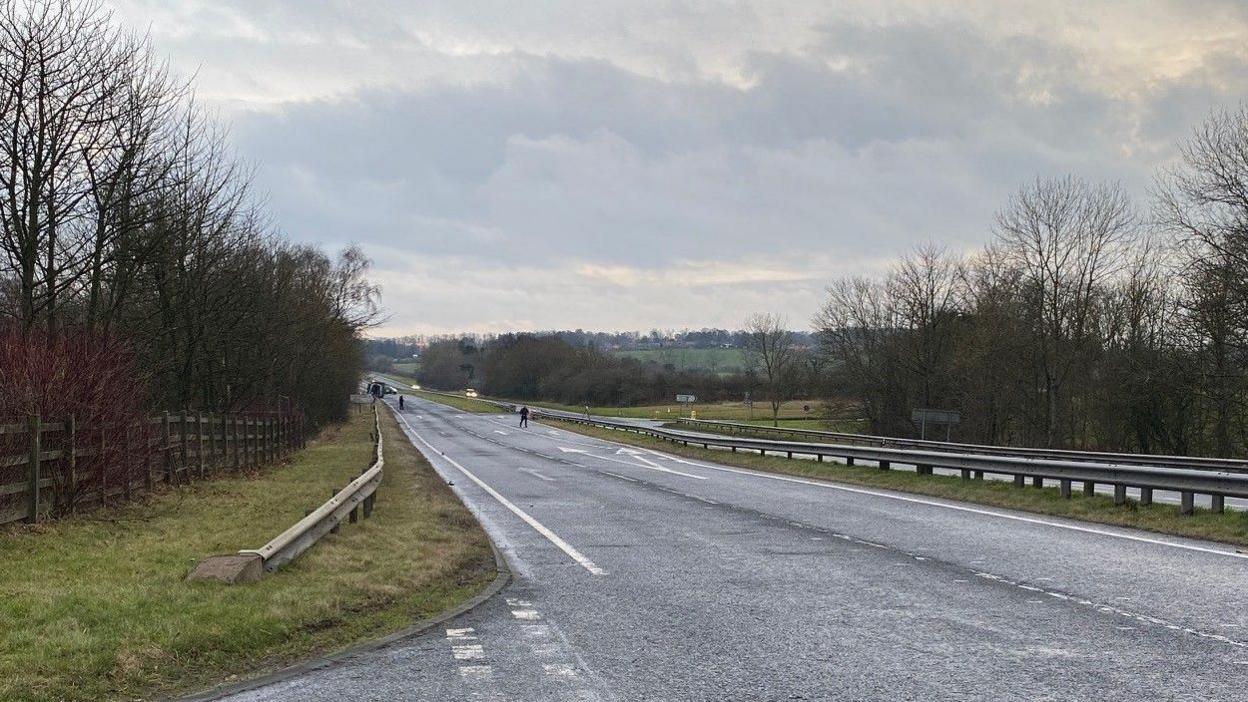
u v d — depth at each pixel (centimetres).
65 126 2045
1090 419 5303
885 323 6744
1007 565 1043
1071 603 826
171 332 2862
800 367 9556
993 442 5841
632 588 939
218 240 3003
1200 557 1080
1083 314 5300
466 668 636
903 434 6638
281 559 988
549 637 727
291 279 4603
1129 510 1482
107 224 2247
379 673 625
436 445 5012
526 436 6203
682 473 2859
